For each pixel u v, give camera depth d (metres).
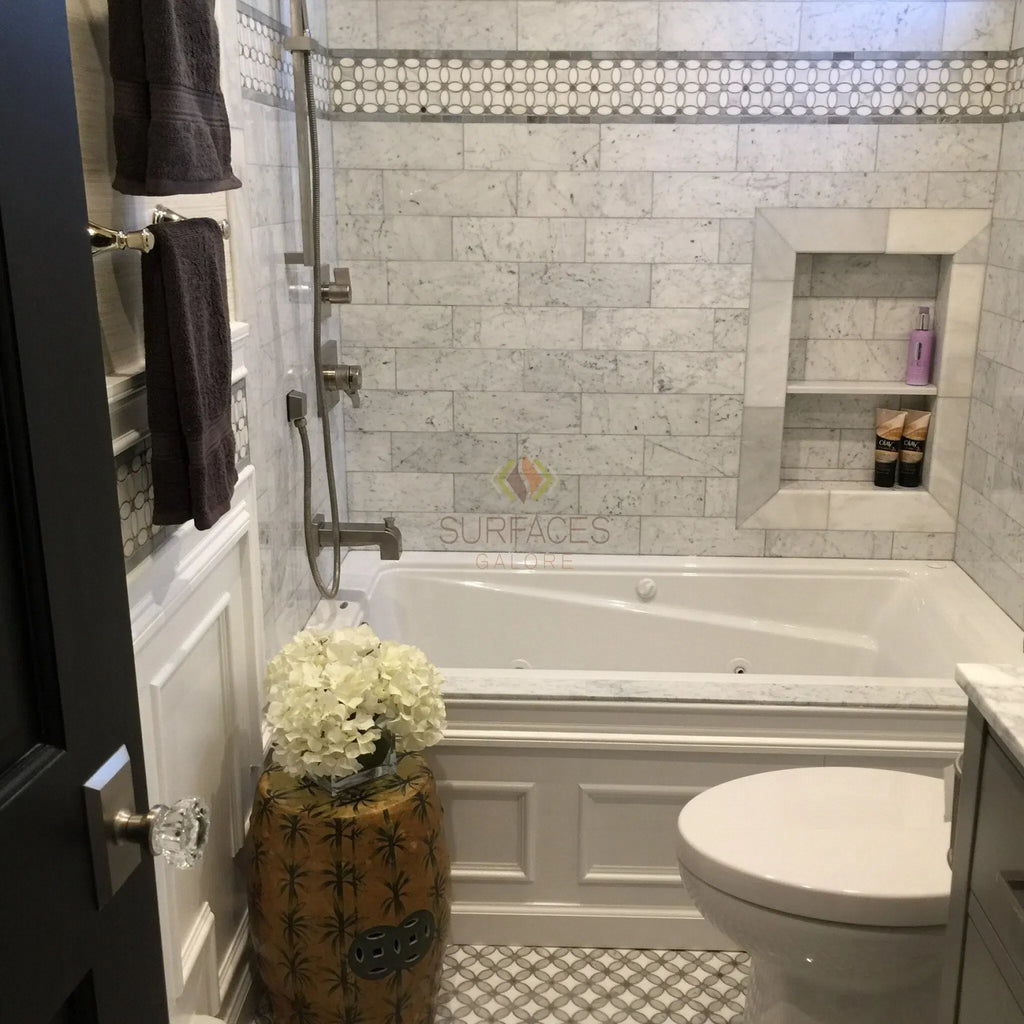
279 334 2.41
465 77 2.86
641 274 2.97
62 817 0.85
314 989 1.90
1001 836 1.25
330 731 1.79
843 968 1.74
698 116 2.86
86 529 0.89
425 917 1.92
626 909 2.39
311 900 1.85
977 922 1.33
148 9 1.34
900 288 3.06
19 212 0.78
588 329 3.02
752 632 3.09
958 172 2.86
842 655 3.06
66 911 0.86
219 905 2.01
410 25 2.83
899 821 1.84
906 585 3.05
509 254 2.97
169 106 1.38
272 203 2.36
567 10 2.81
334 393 2.90
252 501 2.12
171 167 1.38
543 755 2.30
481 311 3.02
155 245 1.43
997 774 1.27
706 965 2.35
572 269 2.98
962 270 2.91
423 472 3.16
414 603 3.13
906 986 1.79
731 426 3.07
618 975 2.32
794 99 2.84
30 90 0.79
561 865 2.37
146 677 1.58
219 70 1.62
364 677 1.86
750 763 2.29
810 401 3.17
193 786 1.82
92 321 0.90
